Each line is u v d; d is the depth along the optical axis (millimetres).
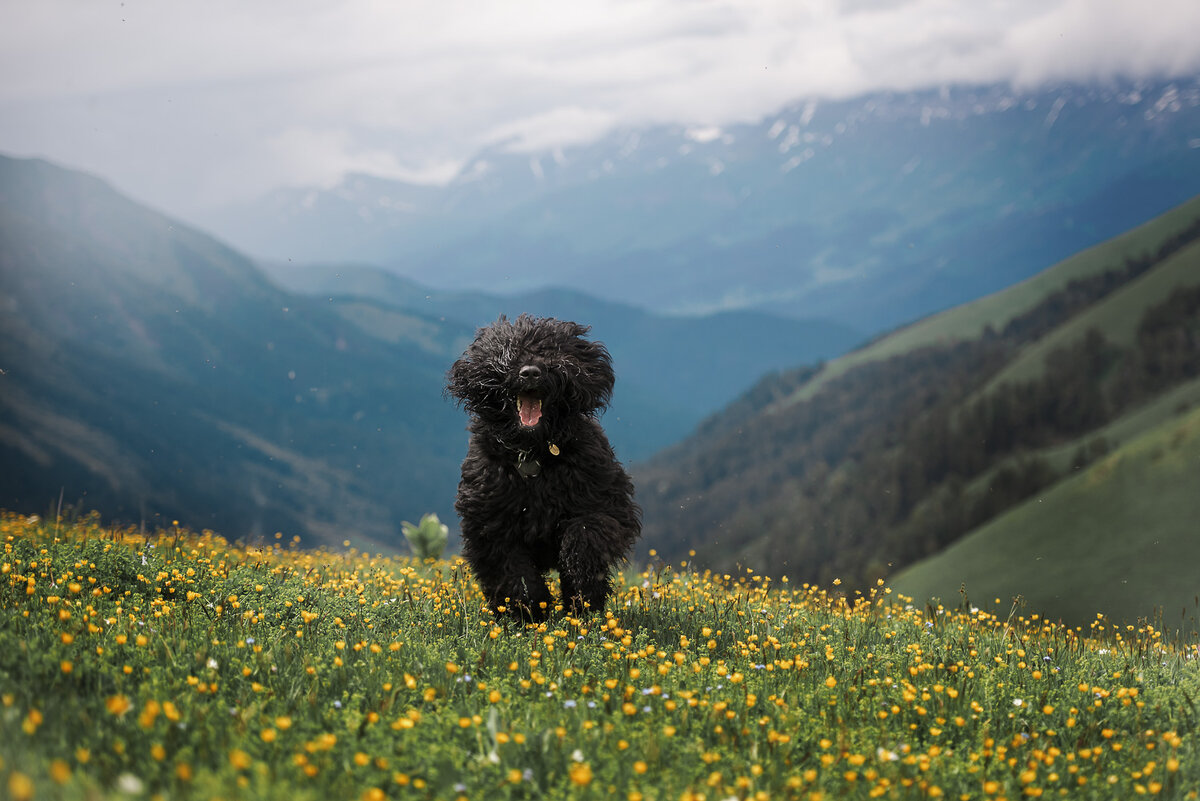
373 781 3719
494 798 3832
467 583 8164
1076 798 4348
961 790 4285
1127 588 91312
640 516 7656
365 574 8891
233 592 6906
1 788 2988
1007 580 103375
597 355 7566
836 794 4156
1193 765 4707
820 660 6211
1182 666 6664
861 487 174125
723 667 5594
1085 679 6211
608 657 5895
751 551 172250
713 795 3875
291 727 4227
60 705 4066
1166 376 165125
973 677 5938
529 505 7086
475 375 7137
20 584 6391
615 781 4035
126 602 6266
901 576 120375
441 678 5145
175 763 3674
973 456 164625
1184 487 106250
